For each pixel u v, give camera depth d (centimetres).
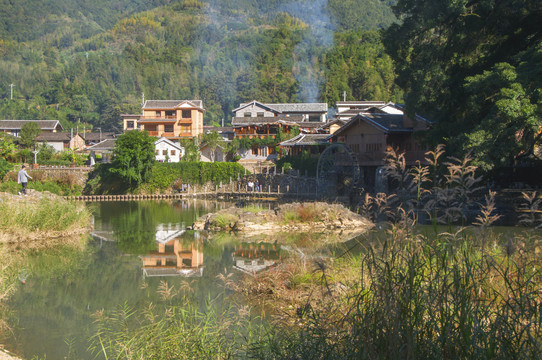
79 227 2141
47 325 864
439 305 437
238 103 12962
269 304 916
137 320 853
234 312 863
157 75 15938
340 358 459
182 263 1454
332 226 2372
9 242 1775
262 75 13425
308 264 1091
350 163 3866
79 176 5912
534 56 1966
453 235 510
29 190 3091
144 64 16825
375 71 11044
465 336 408
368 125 3909
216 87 14075
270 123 6450
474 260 498
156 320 842
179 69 16638
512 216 1839
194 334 646
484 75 2083
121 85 15388
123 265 1424
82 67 16150
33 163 6738
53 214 2019
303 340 552
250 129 6675
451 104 2498
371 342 429
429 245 498
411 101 2555
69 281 1212
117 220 2875
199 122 7688
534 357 392
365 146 3956
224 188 5450
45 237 1938
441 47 2534
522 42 2433
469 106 2270
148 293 1077
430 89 2456
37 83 16225
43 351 739
